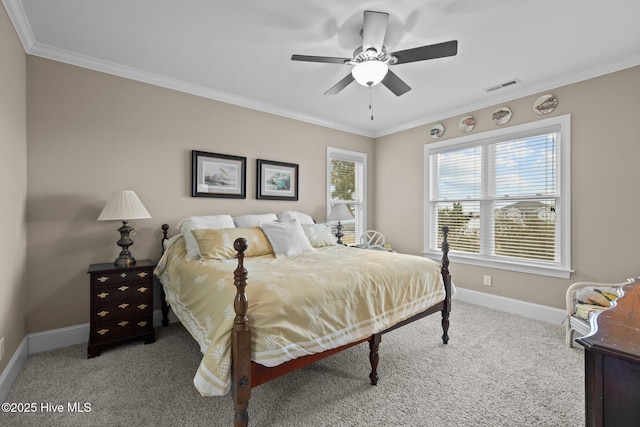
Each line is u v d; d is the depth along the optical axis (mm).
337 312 1663
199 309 1761
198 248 2416
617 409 748
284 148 3799
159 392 1782
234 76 2850
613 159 2576
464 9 1871
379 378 1949
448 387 1848
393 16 1945
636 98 2459
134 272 2412
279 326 1414
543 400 1720
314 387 1846
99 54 2447
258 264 2152
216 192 3217
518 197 3199
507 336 2605
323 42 2277
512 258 3256
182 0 1809
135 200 2434
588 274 2719
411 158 4281
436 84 2980
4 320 1794
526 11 1892
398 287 2059
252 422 1522
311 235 3201
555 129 2916
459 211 3746
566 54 2410
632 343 785
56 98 2385
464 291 3646
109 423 1513
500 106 3322
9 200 1881
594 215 2686
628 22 1990
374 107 3648
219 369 1277
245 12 1926
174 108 2967
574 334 2475
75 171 2465
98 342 2256
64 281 2422
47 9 1882
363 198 4680
